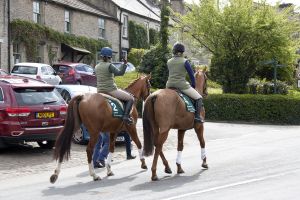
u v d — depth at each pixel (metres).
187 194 8.39
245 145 15.16
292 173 10.13
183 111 10.17
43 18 34.16
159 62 30.08
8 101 12.69
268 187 8.84
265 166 11.02
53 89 13.70
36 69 26.47
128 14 46.81
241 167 10.97
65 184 9.67
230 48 27.64
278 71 31.14
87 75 31.28
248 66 27.88
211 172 10.49
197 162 11.98
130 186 9.27
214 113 24.61
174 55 10.60
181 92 10.43
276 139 16.70
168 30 30.77
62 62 33.84
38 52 33.66
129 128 10.93
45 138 12.99
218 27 26.86
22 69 26.61
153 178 9.75
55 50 35.28
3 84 13.04
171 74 10.52
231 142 16.25
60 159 9.55
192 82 10.53
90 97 9.88
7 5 30.55
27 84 13.16
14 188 9.45
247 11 26.89
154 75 29.84
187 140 17.03
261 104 24.12
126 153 13.16
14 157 12.97
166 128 9.84
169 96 9.99
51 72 27.50
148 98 10.05
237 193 8.40
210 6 27.75
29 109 12.74
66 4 36.72
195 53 29.95
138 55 44.28
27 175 10.92
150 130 10.00
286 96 24.41
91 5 42.75
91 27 40.31
